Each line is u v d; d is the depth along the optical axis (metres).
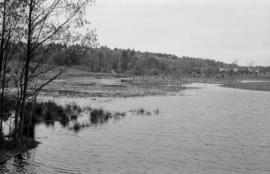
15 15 20.23
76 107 41.41
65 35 22.48
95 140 26.53
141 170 19.67
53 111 35.72
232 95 76.88
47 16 22.16
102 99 58.94
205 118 39.69
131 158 22.06
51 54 23.33
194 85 123.25
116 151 23.66
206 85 124.81
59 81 110.75
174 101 60.00
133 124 34.22
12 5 20.06
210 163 21.31
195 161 21.69
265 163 21.50
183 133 30.36
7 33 20.97
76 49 23.08
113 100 58.19
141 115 40.78
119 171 19.39
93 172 19.03
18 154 21.69
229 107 51.81
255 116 41.88
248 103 58.25
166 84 116.69
